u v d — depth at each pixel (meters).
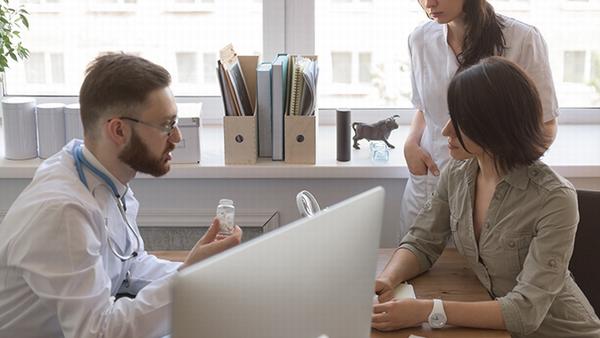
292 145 2.86
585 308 2.09
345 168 2.86
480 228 2.13
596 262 2.33
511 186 2.03
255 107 2.91
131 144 1.88
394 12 3.20
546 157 2.94
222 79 2.79
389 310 1.91
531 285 1.94
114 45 3.23
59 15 3.20
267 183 2.98
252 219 3.02
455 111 1.97
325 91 3.30
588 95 3.31
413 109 3.30
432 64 2.66
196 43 3.24
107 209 1.96
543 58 2.54
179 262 2.26
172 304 1.03
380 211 1.39
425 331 1.92
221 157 2.96
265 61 3.23
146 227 3.04
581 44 3.24
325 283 1.24
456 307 1.92
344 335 1.33
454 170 2.22
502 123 1.92
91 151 1.92
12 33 2.97
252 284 1.11
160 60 3.25
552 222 1.97
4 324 1.88
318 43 3.25
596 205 2.33
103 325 1.75
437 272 2.27
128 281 2.18
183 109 2.96
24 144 2.90
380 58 3.26
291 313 1.18
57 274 1.73
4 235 1.81
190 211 3.01
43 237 1.74
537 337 2.10
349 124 2.89
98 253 1.81
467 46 2.52
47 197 1.79
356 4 3.20
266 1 3.17
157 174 1.94
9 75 3.27
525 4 3.21
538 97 1.95
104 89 1.84
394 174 2.88
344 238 1.28
